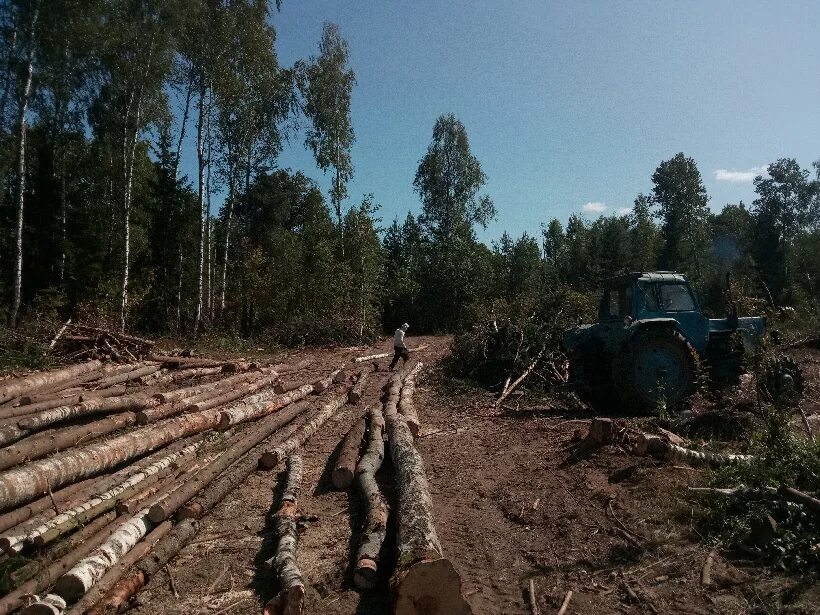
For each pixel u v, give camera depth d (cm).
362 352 2145
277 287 2708
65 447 658
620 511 512
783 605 359
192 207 2820
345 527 533
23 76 1797
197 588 432
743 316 1034
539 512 536
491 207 4366
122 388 1097
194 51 2209
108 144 2241
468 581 425
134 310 2531
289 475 653
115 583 416
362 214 2788
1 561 427
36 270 2370
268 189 3444
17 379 977
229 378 1238
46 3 1769
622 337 920
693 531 459
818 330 1389
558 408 991
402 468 605
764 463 514
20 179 1772
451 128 4250
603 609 378
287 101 2709
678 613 364
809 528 427
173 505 529
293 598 384
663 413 784
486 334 1322
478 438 823
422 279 3822
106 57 1977
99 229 2486
